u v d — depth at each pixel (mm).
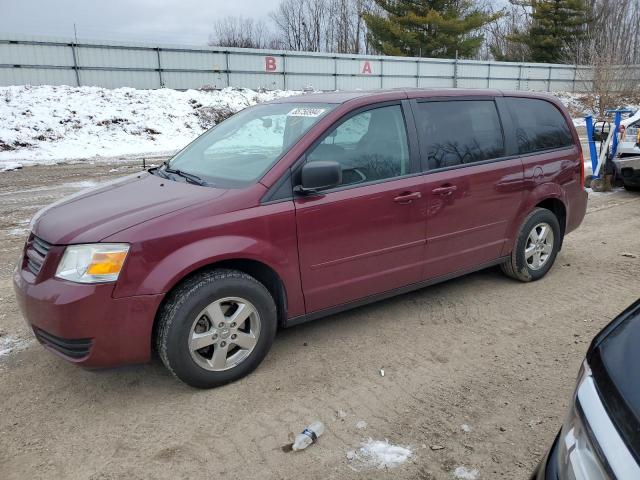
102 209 3404
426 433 3021
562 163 5227
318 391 3428
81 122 18094
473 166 4500
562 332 4227
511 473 2715
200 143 4586
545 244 5254
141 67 25031
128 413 3215
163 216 3207
